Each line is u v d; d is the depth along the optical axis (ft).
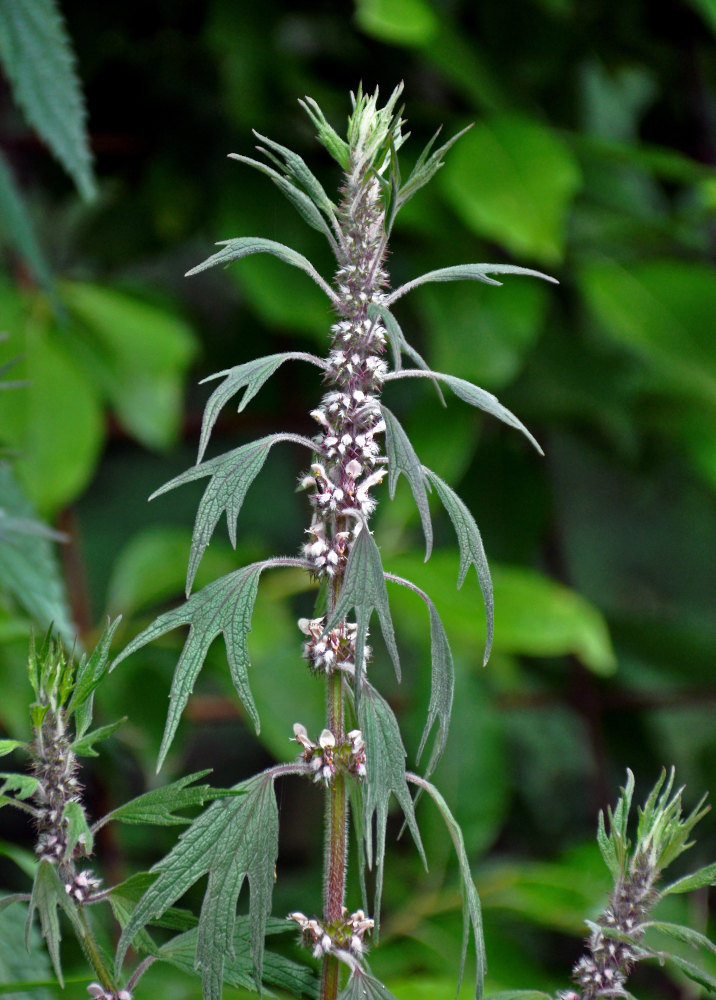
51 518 7.25
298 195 3.97
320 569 3.98
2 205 4.99
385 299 4.00
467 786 6.82
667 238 8.13
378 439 4.29
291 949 6.38
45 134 4.79
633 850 4.10
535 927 7.89
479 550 3.96
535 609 6.61
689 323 7.22
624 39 8.38
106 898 3.99
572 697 8.56
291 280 7.36
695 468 7.97
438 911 6.29
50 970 4.57
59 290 7.16
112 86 8.34
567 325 8.32
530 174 6.62
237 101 7.27
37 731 3.96
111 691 6.57
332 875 4.00
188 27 8.08
